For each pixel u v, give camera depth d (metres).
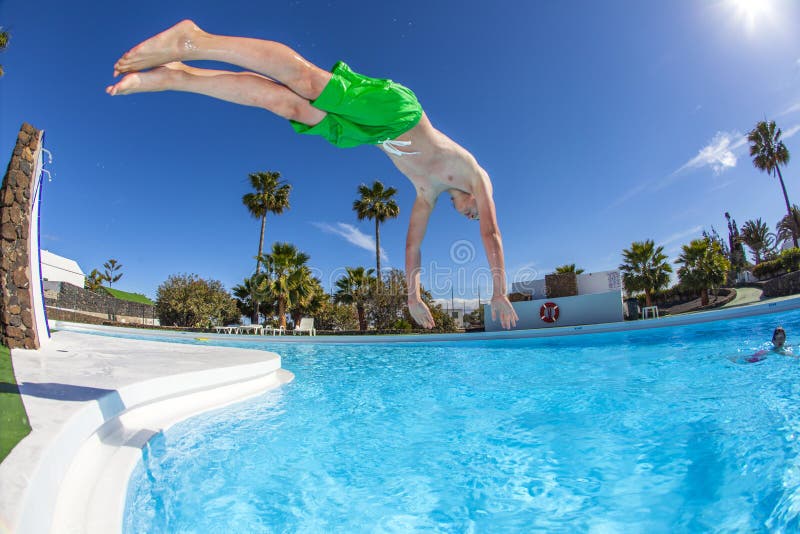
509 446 3.53
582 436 3.63
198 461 3.27
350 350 12.05
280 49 2.33
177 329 21.44
